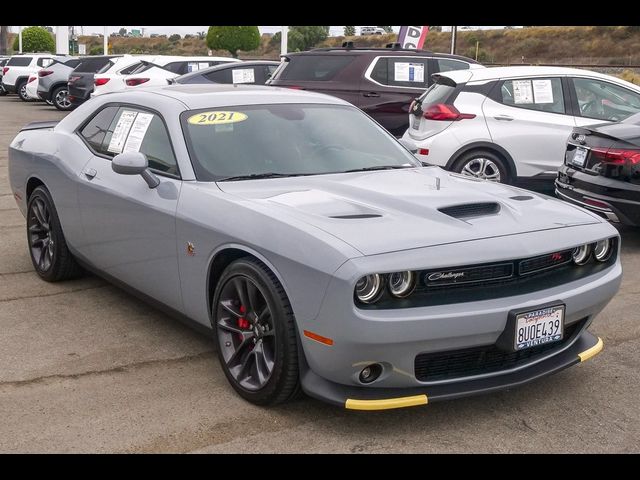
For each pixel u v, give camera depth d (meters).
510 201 4.04
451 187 4.22
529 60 50.84
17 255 6.54
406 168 4.73
